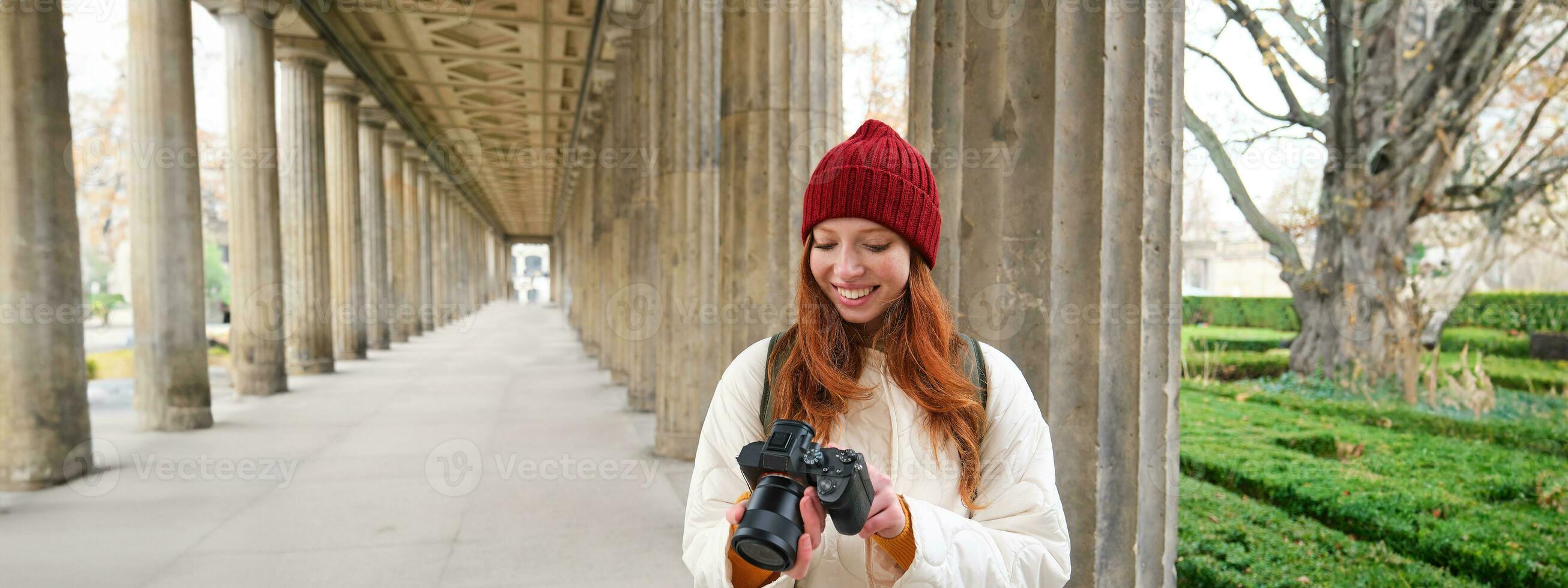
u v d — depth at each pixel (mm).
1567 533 3510
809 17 4793
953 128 2344
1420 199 7887
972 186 2250
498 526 4641
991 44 2217
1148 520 2252
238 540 4359
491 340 21766
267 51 10180
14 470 5383
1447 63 7645
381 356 16516
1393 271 7832
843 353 1176
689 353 6426
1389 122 7918
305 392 10812
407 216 21328
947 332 1173
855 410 1159
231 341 10516
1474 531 3590
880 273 1127
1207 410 6285
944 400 1104
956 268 2355
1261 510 4141
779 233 4832
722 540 1048
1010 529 1117
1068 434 2148
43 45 5406
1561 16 7266
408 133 19031
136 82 7551
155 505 5055
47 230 5484
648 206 8594
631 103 10203
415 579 3773
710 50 6336
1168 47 2211
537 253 64875
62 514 4836
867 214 1104
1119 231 2160
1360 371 7348
